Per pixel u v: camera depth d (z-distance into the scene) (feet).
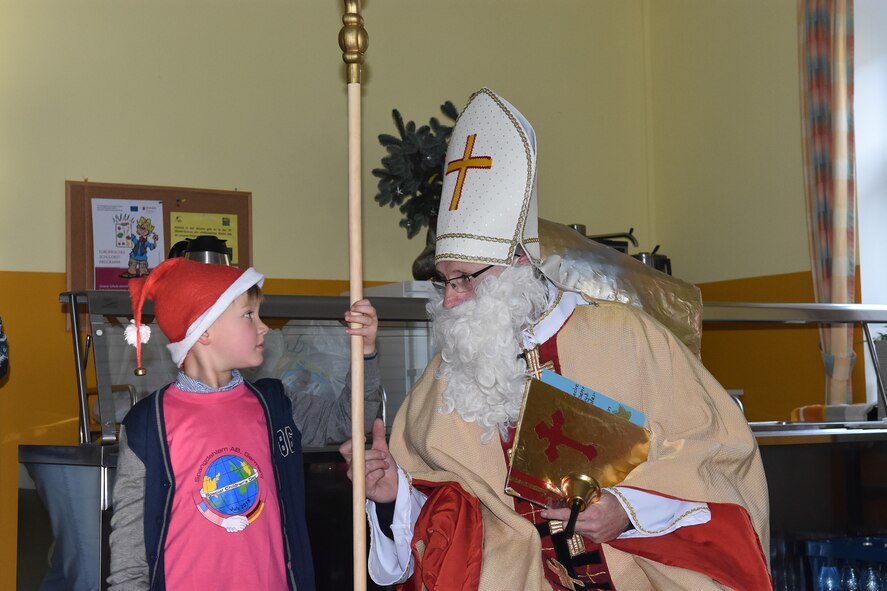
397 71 17.29
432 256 11.58
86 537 6.72
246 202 15.56
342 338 7.92
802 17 15.98
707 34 18.53
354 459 5.27
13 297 13.71
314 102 16.28
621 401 5.60
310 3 16.38
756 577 5.22
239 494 5.72
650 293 7.46
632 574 5.46
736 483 5.59
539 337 5.67
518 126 5.82
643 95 19.95
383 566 5.98
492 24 18.33
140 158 14.80
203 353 6.01
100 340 7.34
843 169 15.39
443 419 5.74
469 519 5.56
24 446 7.58
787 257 16.80
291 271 15.88
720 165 18.25
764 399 16.98
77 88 14.43
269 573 5.69
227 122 15.53
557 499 5.40
